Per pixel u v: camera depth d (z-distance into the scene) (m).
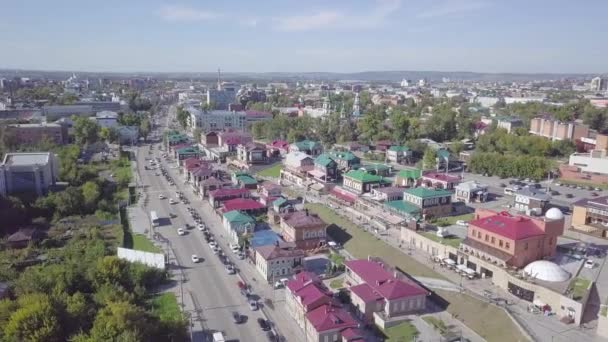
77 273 108.44
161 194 198.75
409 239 135.75
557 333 87.94
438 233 130.75
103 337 78.88
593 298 98.31
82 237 143.38
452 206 163.50
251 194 185.88
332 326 86.44
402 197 167.25
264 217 165.00
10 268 117.88
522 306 97.88
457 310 99.69
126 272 111.75
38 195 176.75
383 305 98.50
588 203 139.00
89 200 171.38
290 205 164.62
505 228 113.56
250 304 104.69
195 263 127.94
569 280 102.12
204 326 96.31
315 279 105.62
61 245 140.00
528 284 99.69
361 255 133.50
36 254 131.25
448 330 93.19
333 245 139.50
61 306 88.75
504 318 93.31
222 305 105.19
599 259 116.62
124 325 81.25
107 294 100.06
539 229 114.50
